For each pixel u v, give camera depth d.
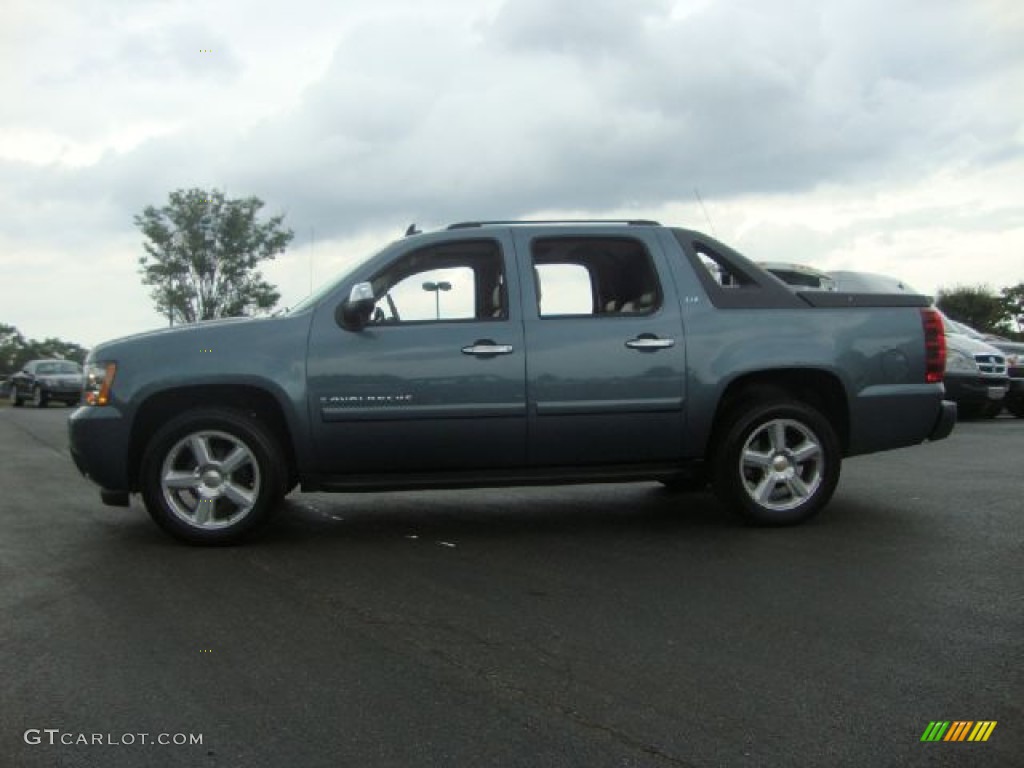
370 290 5.31
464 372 5.44
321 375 5.38
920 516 6.07
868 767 2.62
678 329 5.64
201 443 5.38
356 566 4.94
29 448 11.77
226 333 5.45
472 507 6.70
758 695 3.11
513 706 3.05
